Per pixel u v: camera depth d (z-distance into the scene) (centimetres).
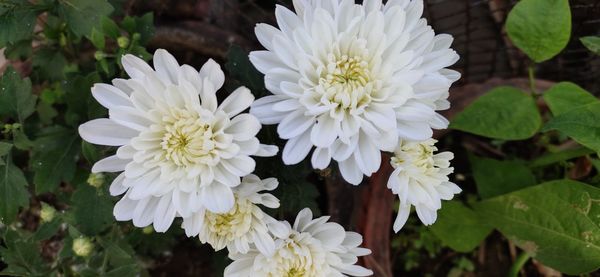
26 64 33
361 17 22
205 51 35
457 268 40
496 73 42
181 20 35
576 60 40
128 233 33
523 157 41
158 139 22
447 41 24
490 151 41
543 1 30
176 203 22
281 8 23
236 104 22
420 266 41
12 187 28
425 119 22
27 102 27
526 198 34
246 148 22
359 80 22
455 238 37
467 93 34
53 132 29
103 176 27
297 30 22
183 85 21
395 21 22
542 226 34
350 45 23
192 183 22
